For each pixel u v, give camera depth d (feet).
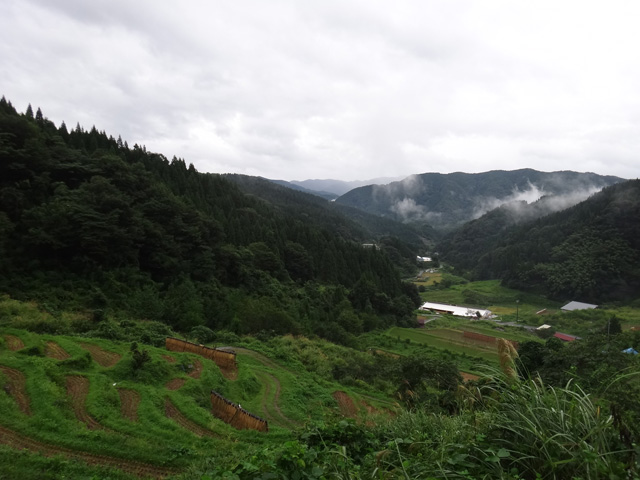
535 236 382.01
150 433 40.91
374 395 82.53
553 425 14.87
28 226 125.80
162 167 242.58
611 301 273.13
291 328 140.97
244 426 50.67
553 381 55.31
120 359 66.13
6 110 178.91
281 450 18.39
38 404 42.68
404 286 275.80
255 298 167.02
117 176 163.84
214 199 259.60
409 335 185.16
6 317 85.66
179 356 73.72
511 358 19.11
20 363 53.06
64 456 33.06
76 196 139.85
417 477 14.32
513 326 228.22
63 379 52.03
